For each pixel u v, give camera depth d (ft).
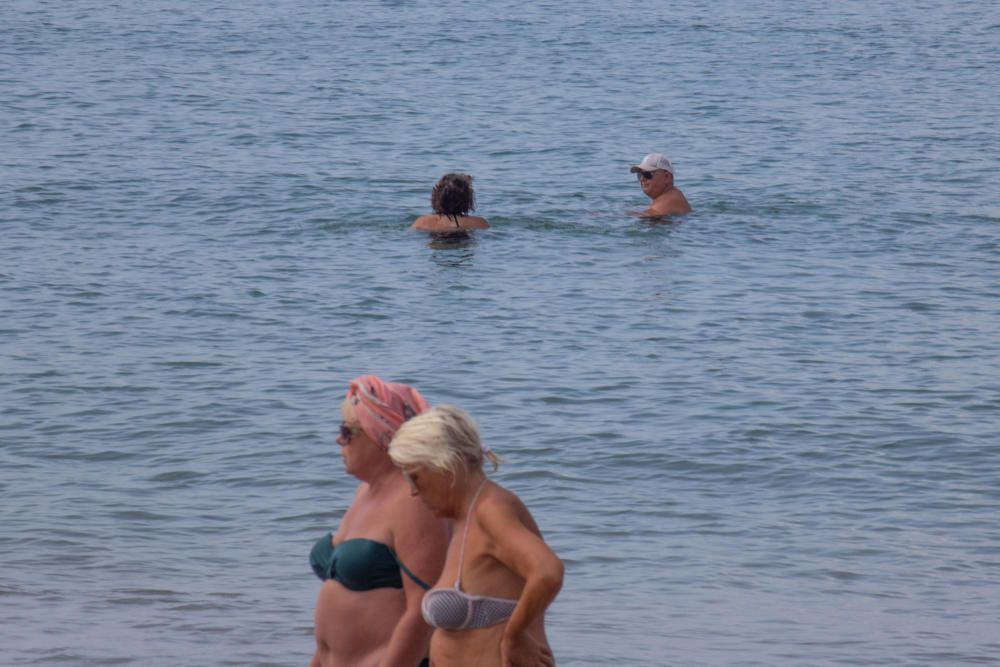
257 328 194.90
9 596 108.68
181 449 146.30
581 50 634.84
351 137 388.37
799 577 116.26
